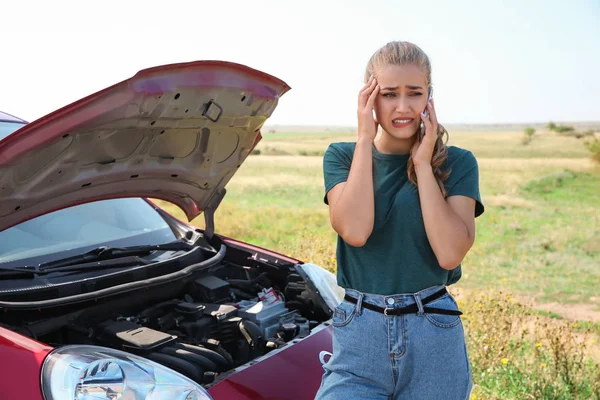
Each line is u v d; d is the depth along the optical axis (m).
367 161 1.92
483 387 4.22
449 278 2.06
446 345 1.87
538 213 18.27
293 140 85.88
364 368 1.90
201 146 2.87
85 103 2.12
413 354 1.86
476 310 5.43
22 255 2.78
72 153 2.34
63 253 2.90
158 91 2.24
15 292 2.41
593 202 21.42
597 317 6.76
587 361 4.83
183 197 3.25
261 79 2.63
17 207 2.41
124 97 2.19
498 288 8.07
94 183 2.64
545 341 5.15
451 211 1.88
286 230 12.83
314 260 6.66
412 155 1.92
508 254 11.11
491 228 14.88
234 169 3.23
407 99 1.90
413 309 1.87
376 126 1.99
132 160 2.66
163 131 2.58
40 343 2.07
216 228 12.77
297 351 2.59
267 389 2.34
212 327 2.75
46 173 2.34
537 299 7.66
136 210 3.54
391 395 1.94
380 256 1.91
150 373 2.00
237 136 2.97
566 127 81.56
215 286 3.02
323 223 14.41
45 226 3.02
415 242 1.89
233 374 2.36
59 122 2.12
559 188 26.72
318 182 28.58
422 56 1.91
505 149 60.62
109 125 2.28
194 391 2.02
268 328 2.81
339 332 1.96
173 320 2.76
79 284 2.58
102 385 1.88
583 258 10.77
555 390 4.17
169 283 2.95
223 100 2.55
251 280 3.25
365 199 1.89
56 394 1.85
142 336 2.44
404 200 1.90
